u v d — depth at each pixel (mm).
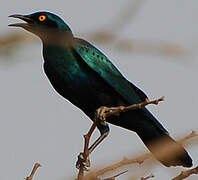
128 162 4402
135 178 4363
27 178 6523
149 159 4355
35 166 6590
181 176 6039
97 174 5340
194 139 4348
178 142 4457
